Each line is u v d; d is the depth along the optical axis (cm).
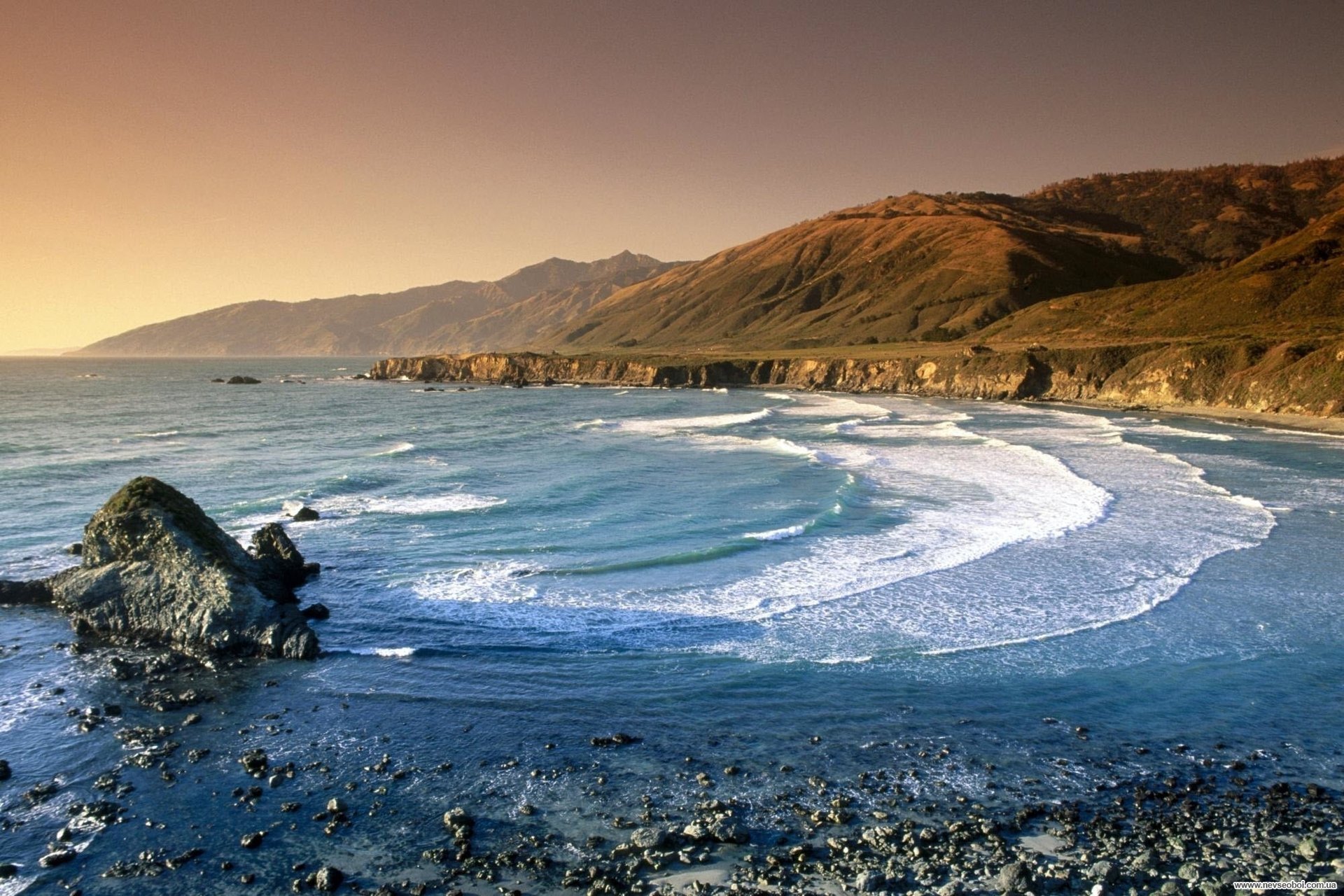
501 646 2033
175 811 1329
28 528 3122
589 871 1162
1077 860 1172
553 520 3309
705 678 1845
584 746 1550
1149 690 1769
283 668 1916
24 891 1132
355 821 1301
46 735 1588
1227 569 2603
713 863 1181
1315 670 1861
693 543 2942
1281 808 1309
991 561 2716
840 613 2241
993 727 1609
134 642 2086
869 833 1246
